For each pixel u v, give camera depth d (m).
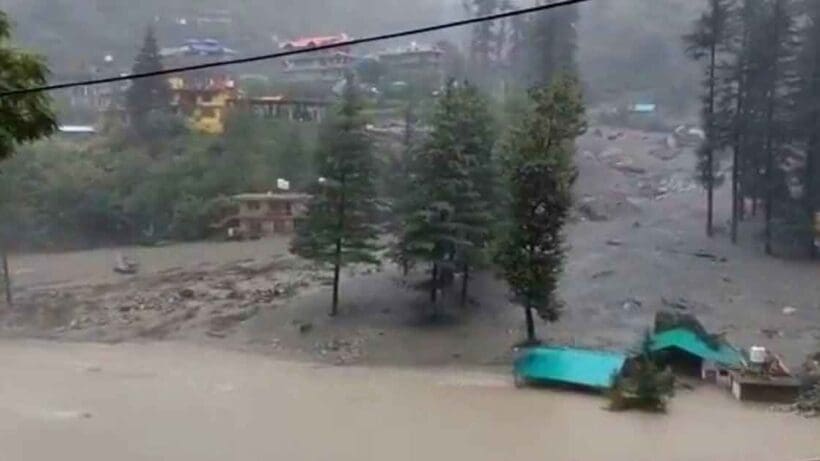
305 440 21.91
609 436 22.52
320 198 33.44
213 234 47.12
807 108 41.69
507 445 21.73
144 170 48.69
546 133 30.39
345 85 50.34
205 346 31.38
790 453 20.97
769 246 39.78
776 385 25.78
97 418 23.47
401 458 20.66
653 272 36.81
